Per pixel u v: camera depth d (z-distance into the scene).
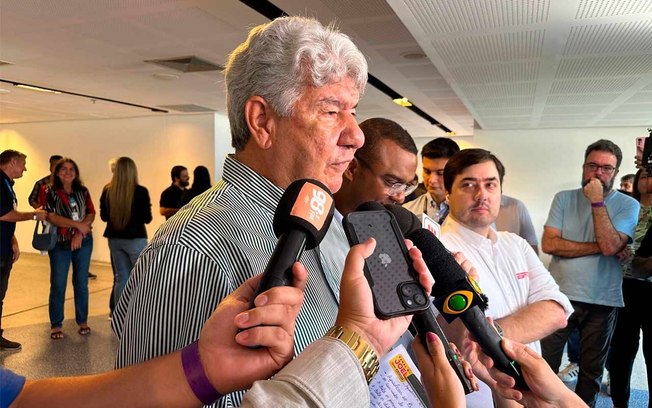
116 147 8.84
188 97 6.70
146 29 3.72
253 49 0.87
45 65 4.92
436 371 0.68
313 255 0.95
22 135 9.49
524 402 0.92
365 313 0.57
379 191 1.57
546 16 2.80
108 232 4.71
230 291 0.73
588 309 2.91
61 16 3.44
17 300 5.61
